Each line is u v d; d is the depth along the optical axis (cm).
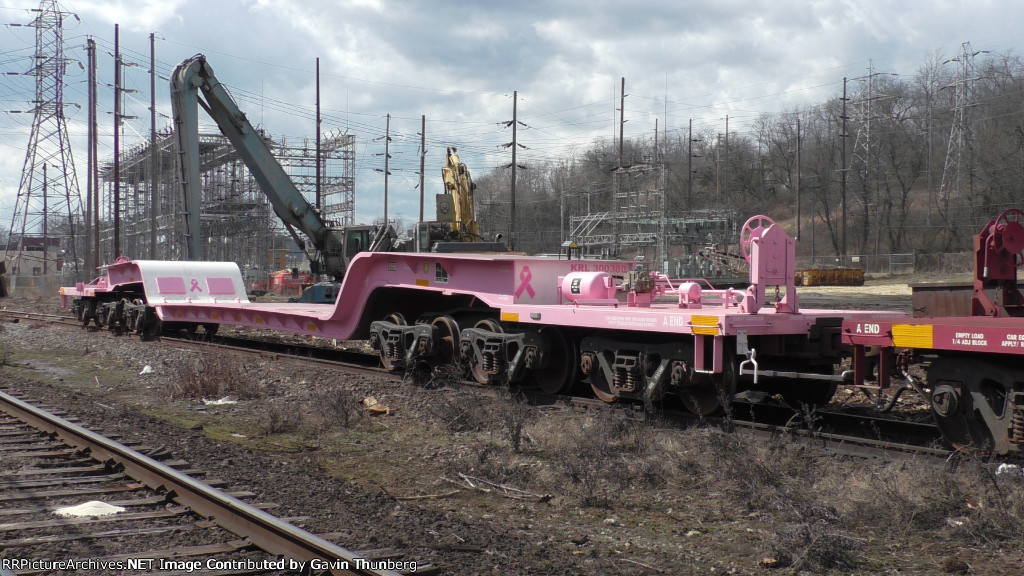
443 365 1272
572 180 11031
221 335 2145
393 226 2020
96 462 749
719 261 5738
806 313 961
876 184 8988
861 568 519
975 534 563
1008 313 846
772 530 591
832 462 752
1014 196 7675
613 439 854
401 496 692
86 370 1507
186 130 2380
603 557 535
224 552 505
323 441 909
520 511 652
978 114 8294
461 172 2217
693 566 523
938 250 8288
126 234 7488
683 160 11894
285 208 2466
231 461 757
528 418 973
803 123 10500
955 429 749
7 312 3098
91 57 5122
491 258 1139
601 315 973
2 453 779
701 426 904
